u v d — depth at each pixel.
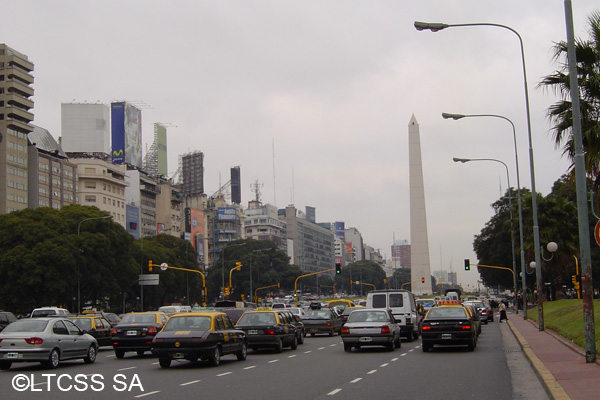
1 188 103.00
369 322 29.83
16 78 108.38
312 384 17.78
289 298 129.25
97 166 130.75
